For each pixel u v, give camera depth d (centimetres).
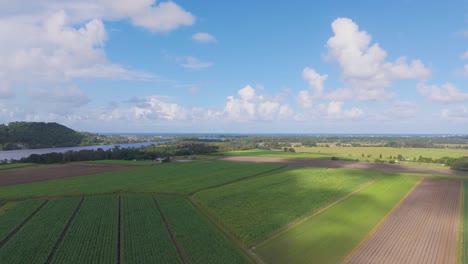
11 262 2709
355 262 2720
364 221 3975
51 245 3111
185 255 2867
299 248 3058
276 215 4188
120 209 4603
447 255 2886
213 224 3897
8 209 4575
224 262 2708
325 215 4281
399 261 2747
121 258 2792
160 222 3912
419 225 3825
